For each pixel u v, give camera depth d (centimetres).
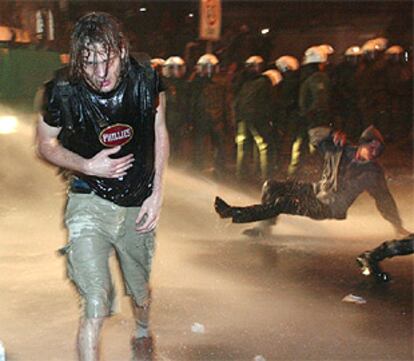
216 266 766
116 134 440
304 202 818
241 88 1434
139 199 460
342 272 748
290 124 1427
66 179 468
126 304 615
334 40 2711
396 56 1880
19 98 1055
